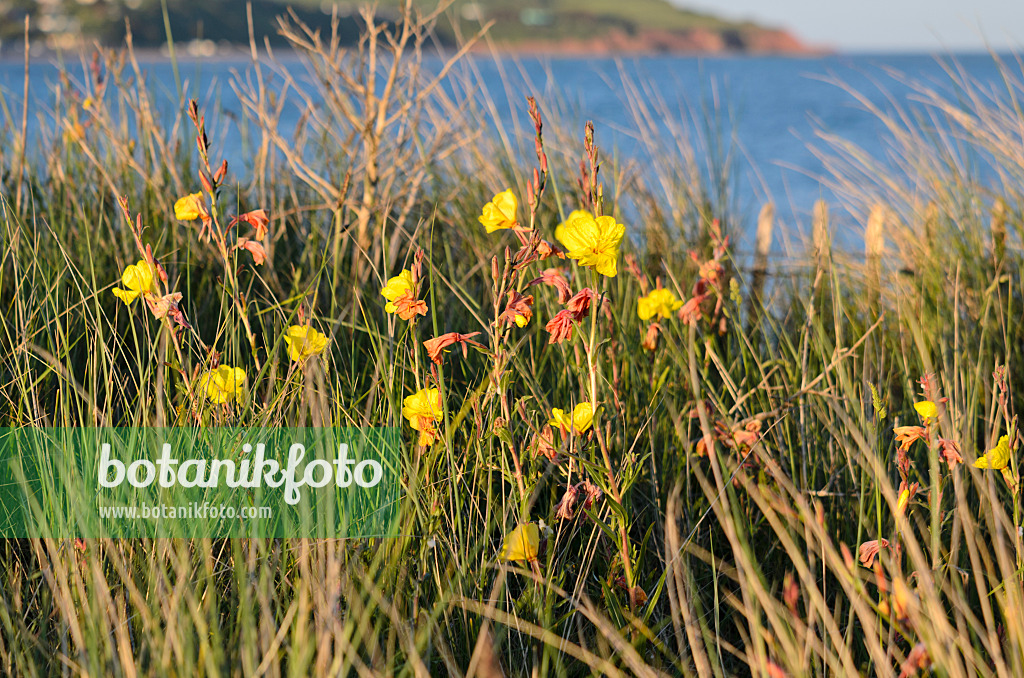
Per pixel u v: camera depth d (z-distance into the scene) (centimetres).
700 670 184
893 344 227
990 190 260
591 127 187
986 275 243
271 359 203
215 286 226
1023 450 204
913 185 284
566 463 195
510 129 301
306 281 231
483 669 179
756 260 256
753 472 203
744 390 219
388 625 187
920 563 181
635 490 208
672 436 210
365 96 243
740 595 200
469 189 261
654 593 187
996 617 194
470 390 200
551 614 189
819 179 297
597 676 184
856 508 203
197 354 209
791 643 182
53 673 183
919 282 242
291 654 178
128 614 187
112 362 198
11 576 191
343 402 200
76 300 217
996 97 274
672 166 280
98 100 247
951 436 192
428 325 222
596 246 186
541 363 216
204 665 179
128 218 194
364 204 240
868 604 191
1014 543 192
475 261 245
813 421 212
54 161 244
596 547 198
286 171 259
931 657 180
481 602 188
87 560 188
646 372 218
